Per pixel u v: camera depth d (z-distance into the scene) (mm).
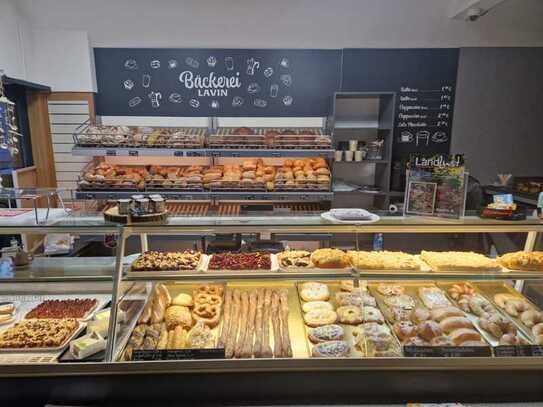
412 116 4441
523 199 4070
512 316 1869
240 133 3902
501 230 1834
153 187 3709
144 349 1597
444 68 4352
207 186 3709
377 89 4387
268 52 4262
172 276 1804
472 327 1776
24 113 4070
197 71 4281
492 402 1591
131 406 1566
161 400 1576
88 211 1992
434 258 1979
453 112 4457
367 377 1580
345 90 4375
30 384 1535
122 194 3625
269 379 1570
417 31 4258
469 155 4566
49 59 4051
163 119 4434
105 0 3922
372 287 2145
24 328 1776
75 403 1552
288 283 2199
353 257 1969
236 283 2178
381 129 4215
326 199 3779
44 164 4230
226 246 2289
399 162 4246
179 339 1679
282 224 1813
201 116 4402
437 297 2006
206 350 1591
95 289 2146
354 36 4273
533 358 1594
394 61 4324
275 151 3699
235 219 1883
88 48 4074
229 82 4324
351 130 4504
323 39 4285
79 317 1916
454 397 1602
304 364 1573
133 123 4410
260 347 1647
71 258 1918
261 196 3709
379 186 4379
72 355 1602
